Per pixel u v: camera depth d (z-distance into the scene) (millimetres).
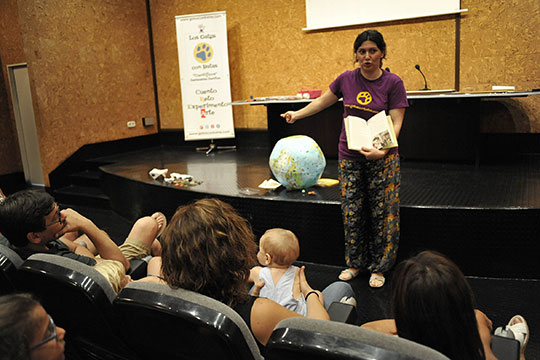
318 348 862
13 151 7324
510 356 1304
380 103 2764
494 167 4789
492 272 3195
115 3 7293
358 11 6074
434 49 5785
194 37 6965
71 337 1612
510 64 5398
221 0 7141
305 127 5945
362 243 3111
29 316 732
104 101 7227
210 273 1239
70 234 2697
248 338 1097
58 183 6609
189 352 1177
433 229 3262
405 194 3707
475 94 4531
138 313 1147
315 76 6660
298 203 3611
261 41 6957
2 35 6910
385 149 2672
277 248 2037
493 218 3119
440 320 984
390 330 1553
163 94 8016
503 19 5340
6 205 1816
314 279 3326
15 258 1660
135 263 2285
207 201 1364
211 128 7145
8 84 7082
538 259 3098
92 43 6984
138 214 5055
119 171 5633
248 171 5250
